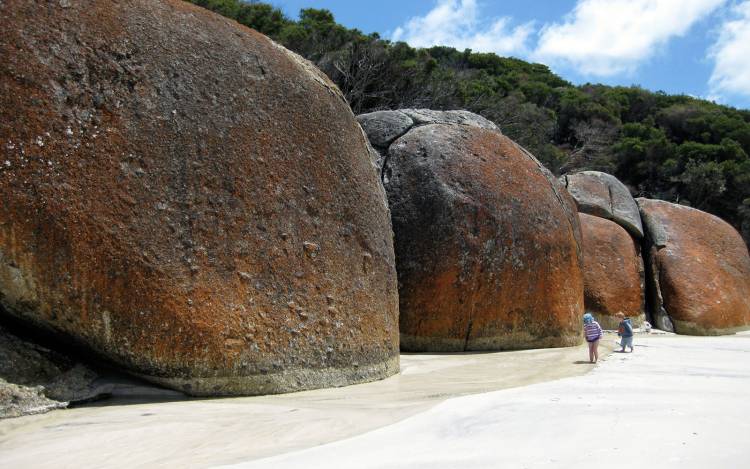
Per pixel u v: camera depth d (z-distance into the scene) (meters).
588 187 20.05
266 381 7.77
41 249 6.75
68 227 6.85
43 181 6.84
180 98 8.03
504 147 13.94
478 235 12.30
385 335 9.54
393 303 10.00
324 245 8.92
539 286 12.86
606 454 4.63
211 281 7.59
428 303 12.08
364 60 23.92
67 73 7.30
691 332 17.98
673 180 37.88
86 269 6.89
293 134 9.09
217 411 6.65
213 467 4.72
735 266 20.00
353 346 8.85
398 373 9.77
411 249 12.27
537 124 33.59
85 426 6.03
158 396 7.30
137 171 7.41
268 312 7.98
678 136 44.00
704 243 19.92
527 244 12.77
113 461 5.02
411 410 6.57
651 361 11.16
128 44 7.85
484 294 12.26
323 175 9.29
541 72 50.31
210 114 8.22
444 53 45.84
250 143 8.48
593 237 18.50
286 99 9.22
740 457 4.51
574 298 13.68
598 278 17.92
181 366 7.30
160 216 7.43
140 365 7.17
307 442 5.45
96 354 7.17
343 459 4.81
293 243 8.52
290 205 8.66
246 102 8.68
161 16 8.39
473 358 11.35
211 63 8.53
